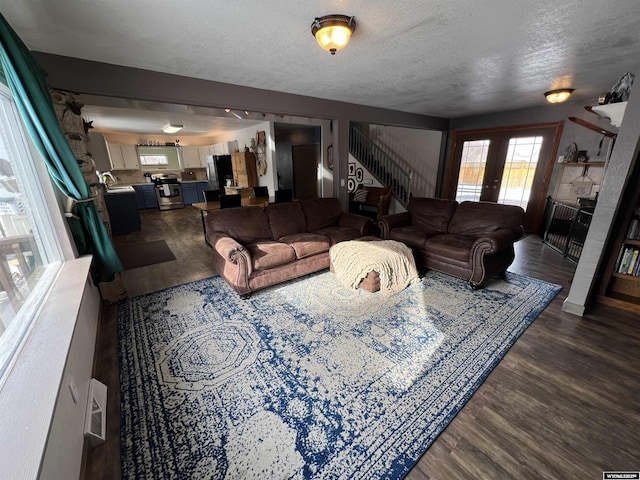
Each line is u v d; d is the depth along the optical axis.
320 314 2.49
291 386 1.71
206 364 1.90
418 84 3.39
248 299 2.80
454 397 1.62
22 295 1.58
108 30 1.91
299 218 3.80
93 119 5.45
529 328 2.28
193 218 7.07
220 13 1.71
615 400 1.60
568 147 4.68
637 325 2.30
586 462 1.28
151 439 1.40
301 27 1.91
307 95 3.92
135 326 2.35
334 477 1.22
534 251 4.23
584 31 2.03
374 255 2.94
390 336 2.17
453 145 6.25
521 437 1.39
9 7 1.58
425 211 3.98
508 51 2.39
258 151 6.64
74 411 1.25
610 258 2.55
